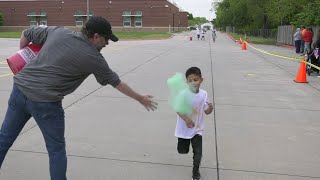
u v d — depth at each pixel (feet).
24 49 11.87
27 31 11.85
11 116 11.85
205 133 20.44
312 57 44.93
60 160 11.72
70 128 20.58
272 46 109.81
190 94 14.03
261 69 48.88
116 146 17.97
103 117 22.98
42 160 16.02
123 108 25.30
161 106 26.08
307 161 16.88
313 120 23.86
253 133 20.70
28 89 11.21
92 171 15.14
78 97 28.35
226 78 40.11
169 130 20.62
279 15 114.32
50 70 11.14
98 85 33.24
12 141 12.24
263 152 17.80
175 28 306.96
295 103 28.68
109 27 11.23
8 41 113.09
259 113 25.23
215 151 17.72
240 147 18.39
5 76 38.06
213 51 79.10
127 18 255.09
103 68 11.23
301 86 36.60
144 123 21.89
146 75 40.45
